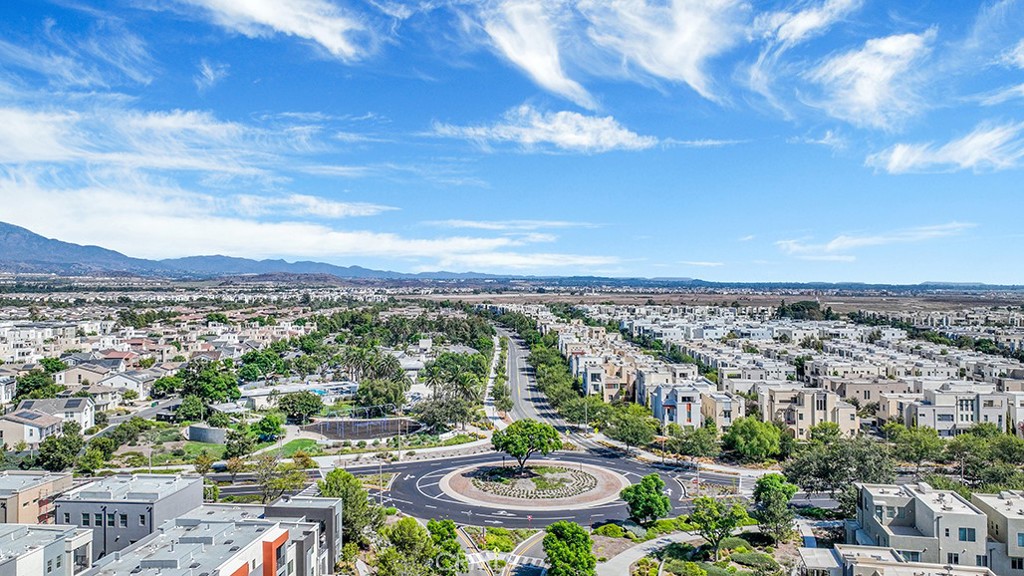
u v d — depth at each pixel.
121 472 169.88
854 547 97.06
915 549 100.31
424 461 186.00
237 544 89.06
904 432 188.50
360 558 119.00
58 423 199.75
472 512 146.38
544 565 119.19
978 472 158.38
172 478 116.81
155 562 81.44
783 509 130.00
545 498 155.38
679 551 124.94
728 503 149.00
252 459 179.75
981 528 98.25
